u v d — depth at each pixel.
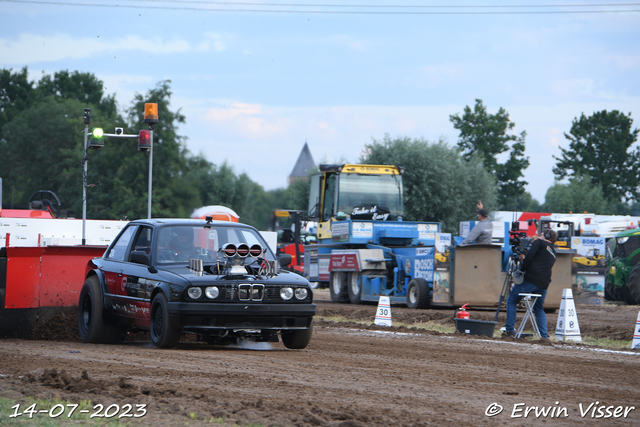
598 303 71.12
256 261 36.56
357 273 84.19
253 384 25.17
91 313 39.19
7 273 40.16
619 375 30.22
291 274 37.00
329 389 24.69
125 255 39.47
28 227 77.00
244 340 40.28
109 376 25.86
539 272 46.53
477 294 66.25
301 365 30.64
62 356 31.53
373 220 86.75
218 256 37.12
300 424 18.75
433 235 86.56
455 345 40.81
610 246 95.38
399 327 52.22
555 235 47.19
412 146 191.50
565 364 33.38
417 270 72.94
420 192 186.00
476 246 66.38
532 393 25.17
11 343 37.12
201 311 33.28
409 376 28.33
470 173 194.75
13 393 22.30
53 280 41.28
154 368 28.28
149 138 74.06
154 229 37.94
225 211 114.12
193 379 25.89
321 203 92.88
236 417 19.66
